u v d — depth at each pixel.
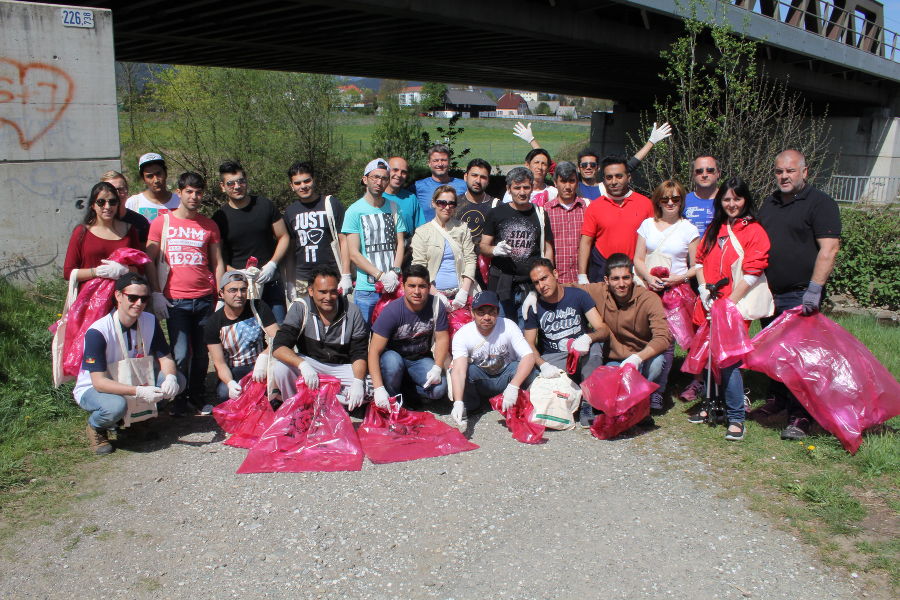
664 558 3.36
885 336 7.05
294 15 12.25
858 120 29.52
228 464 4.40
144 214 5.93
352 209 5.82
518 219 5.65
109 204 4.76
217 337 4.96
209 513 3.80
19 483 4.09
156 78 18.69
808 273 4.79
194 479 4.20
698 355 4.91
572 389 4.96
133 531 3.62
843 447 4.42
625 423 4.73
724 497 3.94
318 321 4.87
